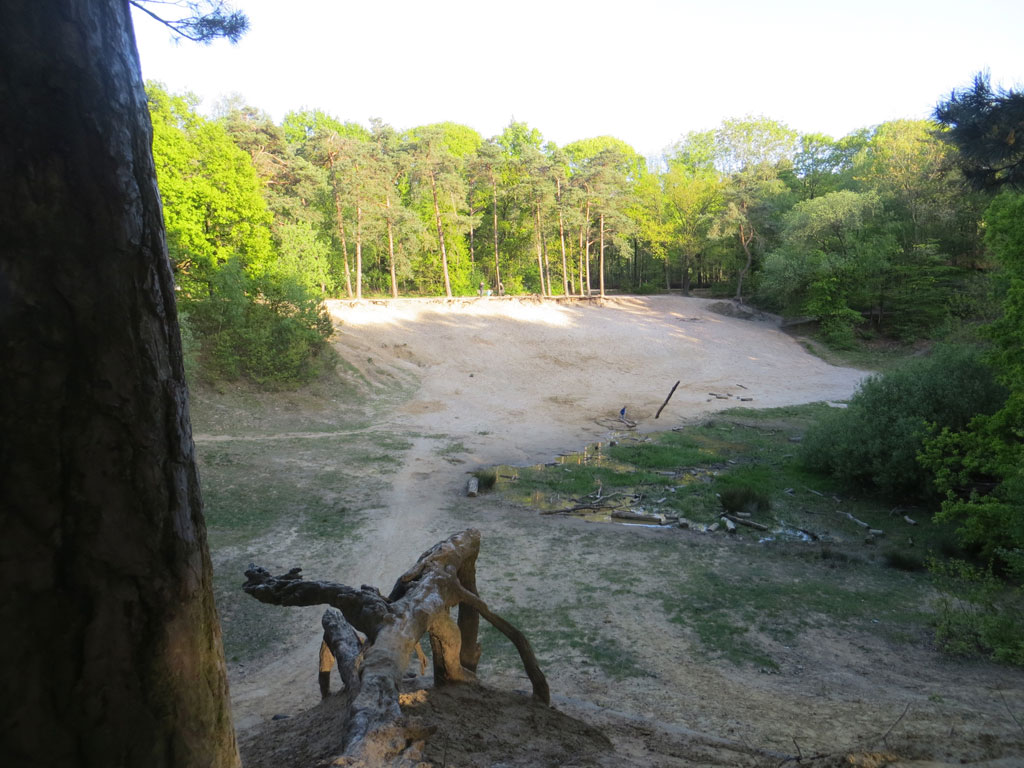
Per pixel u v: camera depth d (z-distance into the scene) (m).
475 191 69.00
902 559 16.27
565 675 10.38
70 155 1.24
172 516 1.46
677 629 12.48
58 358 1.23
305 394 32.84
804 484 23.97
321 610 13.29
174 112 36.06
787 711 8.91
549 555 16.61
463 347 44.56
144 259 1.39
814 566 16.22
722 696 9.63
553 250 71.81
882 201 56.84
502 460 27.30
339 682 10.32
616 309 60.38
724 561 16.41
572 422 34.41
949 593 14.12
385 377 37.72
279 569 15.48
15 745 1.23
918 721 8.34
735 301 65.69
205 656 1.57
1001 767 5.93
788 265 56.81
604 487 23.66
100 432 1.29
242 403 30.30
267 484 22.00
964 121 9.32
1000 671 10.88
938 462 15.95
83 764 1.31
